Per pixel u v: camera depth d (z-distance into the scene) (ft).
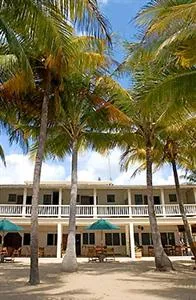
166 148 57.62
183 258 76.74
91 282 36.04
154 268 51.34
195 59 30.58
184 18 24.75
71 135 52.70
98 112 51.57
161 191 95.86
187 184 97.71
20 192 97.50
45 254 92.53
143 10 29.40
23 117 46.14
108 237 96.78
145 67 38.17
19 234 93.76
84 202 99.25
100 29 22.66
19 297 26.78
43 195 98.58
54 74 40.70
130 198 96.89
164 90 31.58
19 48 25.88
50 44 25.31
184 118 43.14
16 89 37.70
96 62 40.09
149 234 97.14
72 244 48.24
